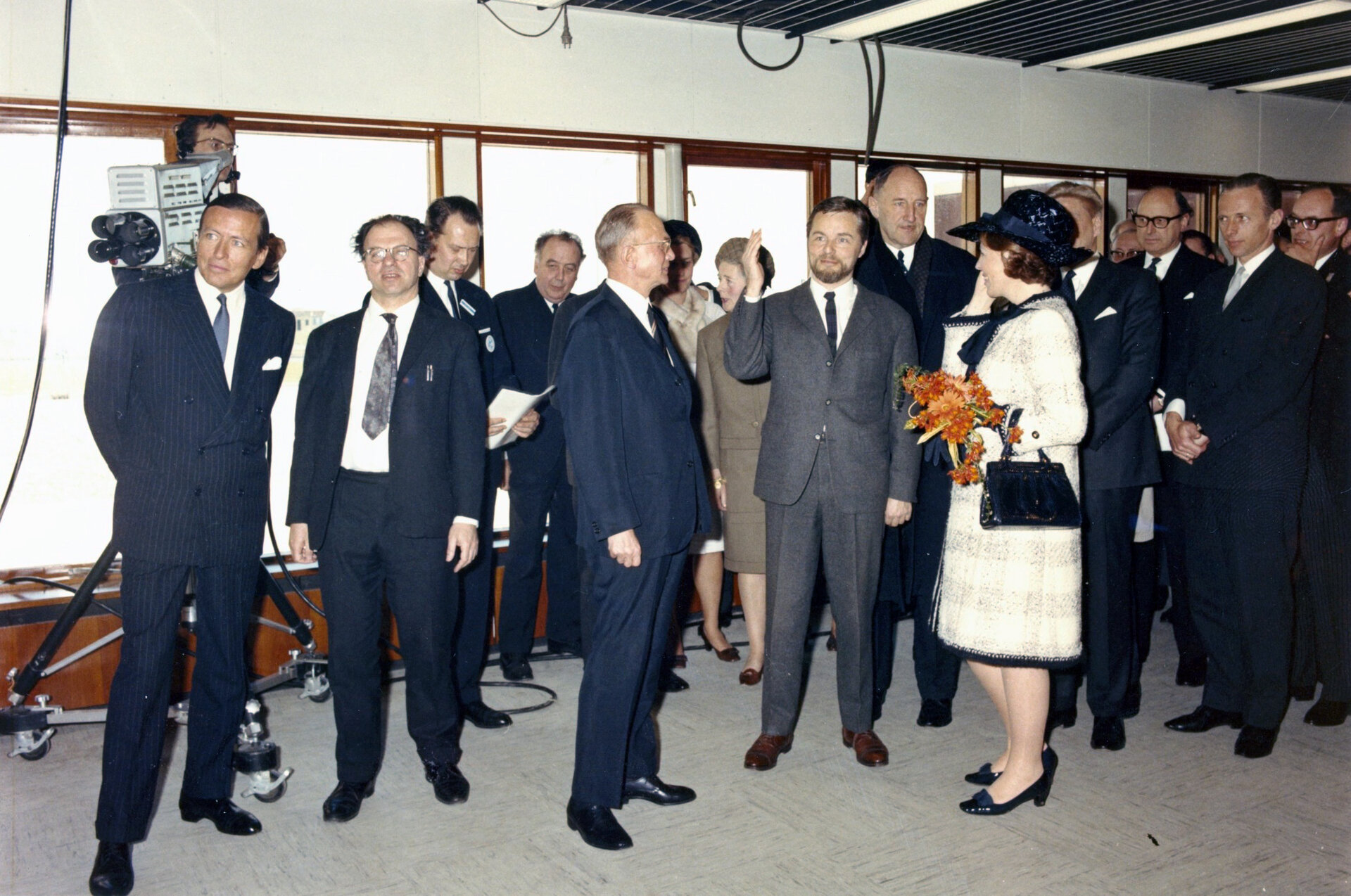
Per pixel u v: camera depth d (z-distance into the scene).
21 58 3.92
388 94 4.61
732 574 5.08
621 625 2.71
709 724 3.68
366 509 2.88
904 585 3.59
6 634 3.83
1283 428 3.26
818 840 2.76
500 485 4.23
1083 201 3.29
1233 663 3.48
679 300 4.30
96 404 2.61
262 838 2.84
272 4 4.36
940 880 2.54
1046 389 2.66
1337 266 3.50
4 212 3.95
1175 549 3.99
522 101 4.93
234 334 2.74
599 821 2.76
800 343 3.19
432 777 3.08
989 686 2.96
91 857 2.78
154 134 4.19
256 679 4.22
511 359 4.02
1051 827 2.80
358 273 4.65
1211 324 3.44
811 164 5.84
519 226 5.02
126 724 2.58
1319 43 6.27
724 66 5.48
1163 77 7.18
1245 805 2.92
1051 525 2.66
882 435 3.21
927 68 6.20
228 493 2.68
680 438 2.76
